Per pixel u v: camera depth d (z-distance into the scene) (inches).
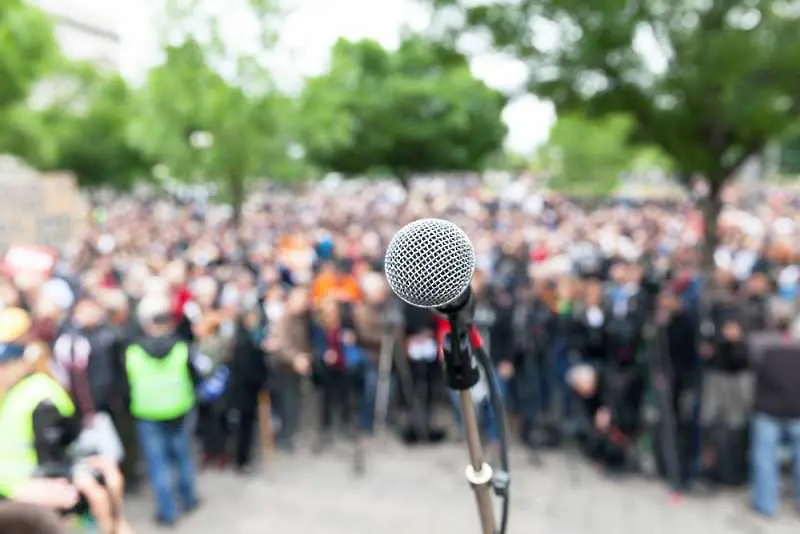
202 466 282.7
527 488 252.1
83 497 89.1
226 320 289.3
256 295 335.9
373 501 247.8
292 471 275.9
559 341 288.4
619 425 255.1
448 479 265.0
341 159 1408.7
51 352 206.7
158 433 227.1
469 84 1368.1
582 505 238.7
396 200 1524.4
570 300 287.6
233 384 269.0
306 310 297.6
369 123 1369.3
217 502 249.0
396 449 296.8
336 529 227.8
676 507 237.0
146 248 569.3
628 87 363.3
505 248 439.2
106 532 89.8
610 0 331.9
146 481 268.7
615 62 355.3
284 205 1475.1
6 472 116.2
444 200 1310.3
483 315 284.0
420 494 252.7
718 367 246.7
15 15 721.6
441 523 230.7
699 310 251.6
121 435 248.8
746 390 245.0
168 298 247.8
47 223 470.0
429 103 1376.7
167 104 690.2
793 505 236.4
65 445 124.3
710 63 320.8
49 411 122.6
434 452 291.7
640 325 251.4
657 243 570.9
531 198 1288.1
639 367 254.7
